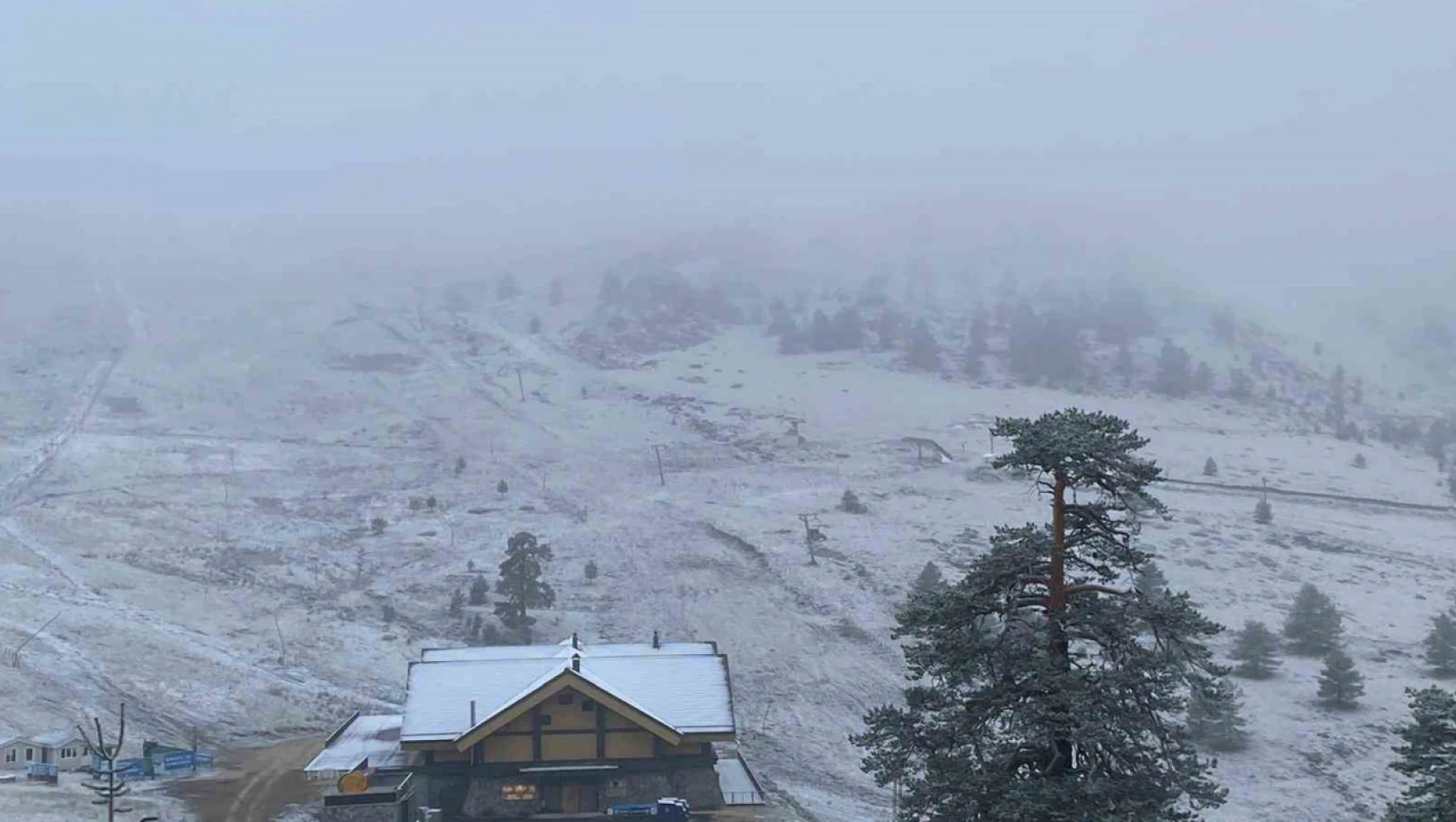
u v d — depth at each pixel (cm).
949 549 11506
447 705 5347
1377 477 16150
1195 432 18638
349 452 16250
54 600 9338
